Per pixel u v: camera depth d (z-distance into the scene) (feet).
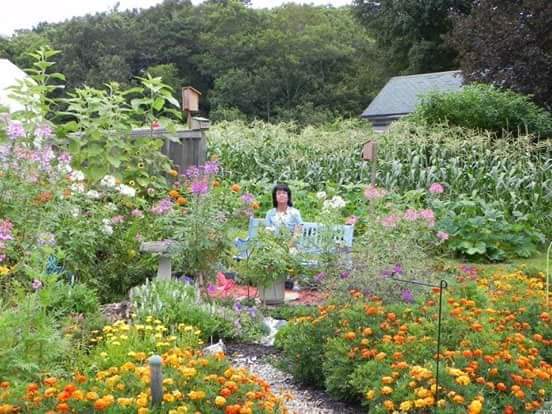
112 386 11.19
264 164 48.08
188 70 167.84
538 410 12.62
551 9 54.19
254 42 156.76
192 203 22.36
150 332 16.67
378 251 21.58
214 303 20.85
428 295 18.62
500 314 18.02
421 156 42.60
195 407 10.99
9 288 17.17
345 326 15.88
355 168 45.14
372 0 126.52
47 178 20.57
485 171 41.29
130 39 165.78
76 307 18.84
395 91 104.27
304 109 139.85
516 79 55.67
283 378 17.06
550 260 34.65
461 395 12.21
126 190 25.45
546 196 39.27
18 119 28.27
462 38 62.39
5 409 10.46
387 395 12.73
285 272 24.53
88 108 30.32
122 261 23.43
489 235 34.63
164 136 34.35
